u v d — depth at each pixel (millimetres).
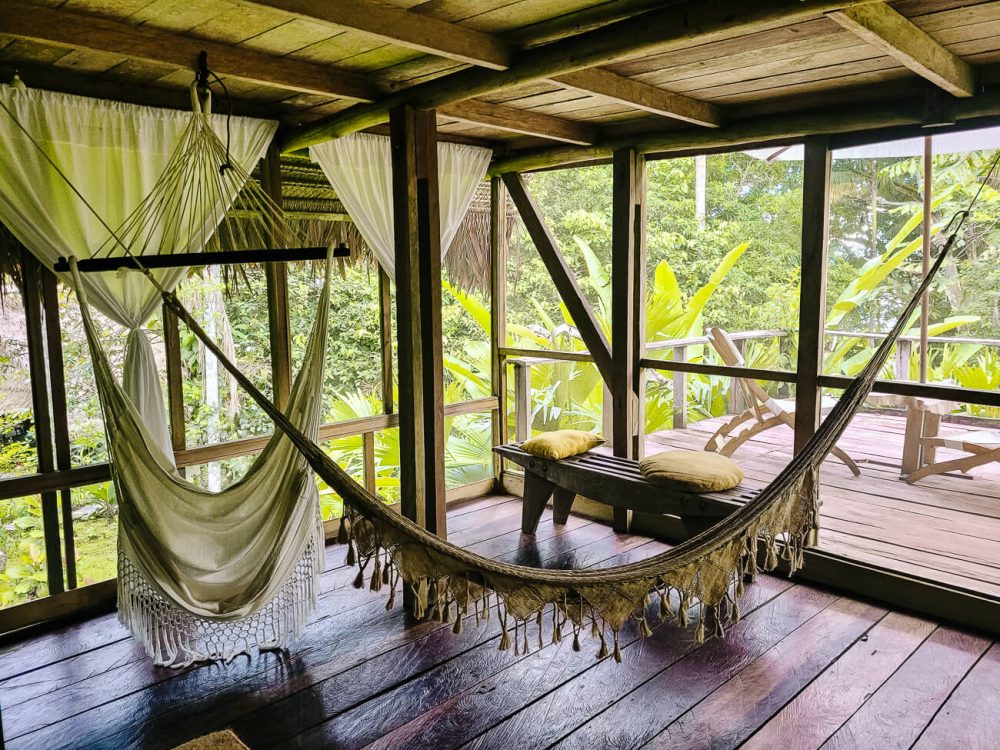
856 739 2332
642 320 4242
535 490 4176
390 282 4441
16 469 3256
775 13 1989
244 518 2797
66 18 2291
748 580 3549
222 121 3439
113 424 2633
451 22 2420
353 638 3051
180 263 2658
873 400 4773
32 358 3148
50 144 2986
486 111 3521
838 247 4914
